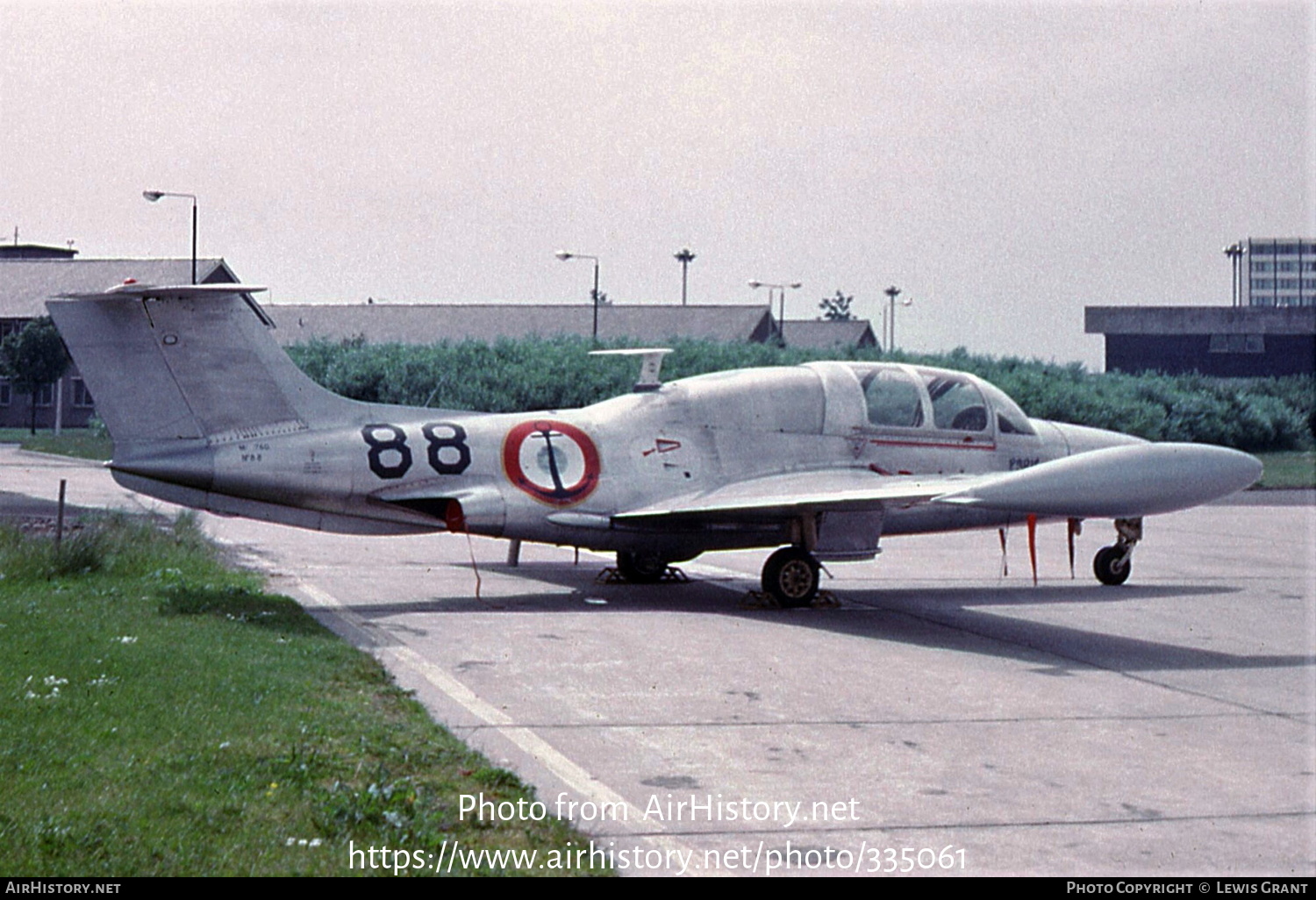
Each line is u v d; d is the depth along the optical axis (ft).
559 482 49.21
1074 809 23.59
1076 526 57.57
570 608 48.21
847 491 48.32
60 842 18.72
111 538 50.37
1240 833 22.27
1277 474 148.97
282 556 63.21
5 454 144.87
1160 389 196.95
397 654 37.06
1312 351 243.60
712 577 59.11
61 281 227.81
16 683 27.45
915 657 39.29
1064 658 39.78
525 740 27.66
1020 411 57.31
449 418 48.96
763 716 30.66
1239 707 32.73
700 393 52.75
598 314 248.52
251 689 28.91
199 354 44.78
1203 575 63.36
